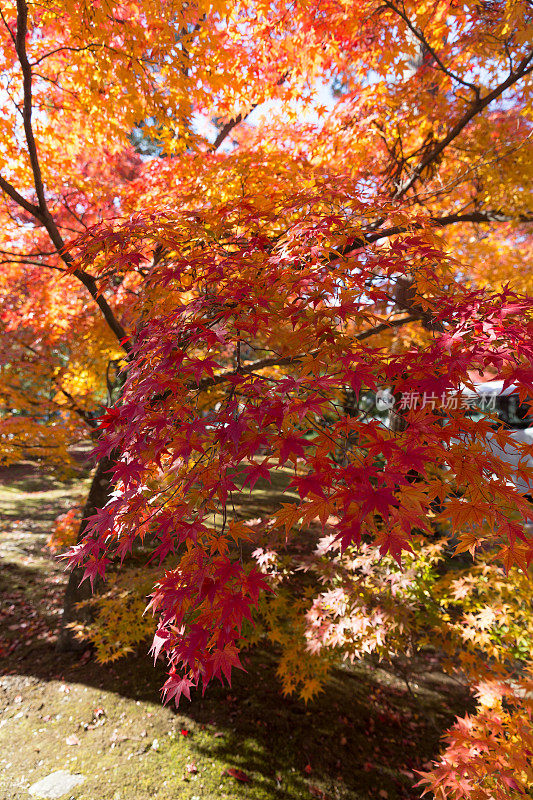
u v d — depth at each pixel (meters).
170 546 1.47
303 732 3.51
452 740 2.14
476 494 1.39
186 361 1.50
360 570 3.75
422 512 1.18
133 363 1.85
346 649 3.41
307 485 1.21
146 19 3.46
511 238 5.62
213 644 1.50
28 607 5.27
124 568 5.09
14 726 3.53
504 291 1.58
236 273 1.87
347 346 1.48
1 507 8.99
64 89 4.04
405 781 3.12
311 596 4.39
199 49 3.69
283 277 1.72
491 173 4.18
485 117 4.35
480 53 4.00
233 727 3.54
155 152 7.20
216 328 1.57
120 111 3.98
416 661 4.38
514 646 3.02
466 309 1.53
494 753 2.02
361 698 3.87
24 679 4.08
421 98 4.18
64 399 6.54
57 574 6.14
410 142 4.92
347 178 2.38
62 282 5.30
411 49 4.14
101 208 4.92
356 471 1.23
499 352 1.34
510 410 5.34
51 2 3.51
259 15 4.10
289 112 4.57
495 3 3.63
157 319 1.85
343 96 4.37
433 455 1.34
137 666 4.23
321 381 1.34
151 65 3.71
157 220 2.13
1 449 5.66
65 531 5.82
